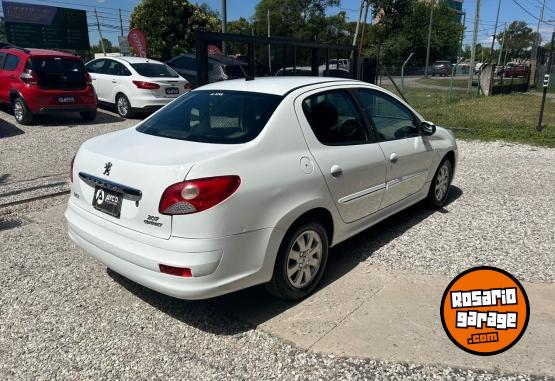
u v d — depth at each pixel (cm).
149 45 2606
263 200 304
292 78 421
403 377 271
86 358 290
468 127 1176
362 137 411
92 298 360
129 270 305
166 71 1308
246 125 335
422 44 5412
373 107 439
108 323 327
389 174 433
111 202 315
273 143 326
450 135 570
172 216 281
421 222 518
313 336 309
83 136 991
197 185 279
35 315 336
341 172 366
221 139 329
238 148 310
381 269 403
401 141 458
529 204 583
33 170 725
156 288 294
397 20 3494
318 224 353
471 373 274
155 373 277
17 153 831
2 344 304
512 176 730
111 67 1306
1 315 336
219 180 285
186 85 1297
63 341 307
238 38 834
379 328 316
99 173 322
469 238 471
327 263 416
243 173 298
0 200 573
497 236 477
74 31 2536
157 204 286
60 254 434
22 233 481
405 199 478
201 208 279
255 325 323
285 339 307
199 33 791
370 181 405
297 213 326
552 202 592
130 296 363
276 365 282
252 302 354
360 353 291
